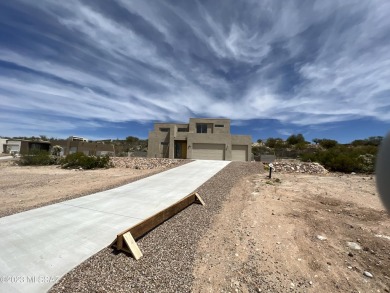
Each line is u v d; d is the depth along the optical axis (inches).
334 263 135.8
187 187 328.2
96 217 194.4
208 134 966.4
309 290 111.3
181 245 150.2
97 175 509.0
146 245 147.7
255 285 113.7
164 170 506.3
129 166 670.5
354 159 584.7
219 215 214.2
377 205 257.1
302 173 544.7
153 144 1074.7
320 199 280.5
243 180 407.2
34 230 163.3
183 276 117.5
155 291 105.3
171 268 123.7
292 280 118.7
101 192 292.5
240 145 967.6
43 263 121.3
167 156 1056.2
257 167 580.4
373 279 120.8
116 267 121.3
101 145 1784.0
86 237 154.2
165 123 1143.6
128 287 106.6
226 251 145.6
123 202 245.0
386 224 198.1
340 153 673.6
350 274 125.1
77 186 363.9
